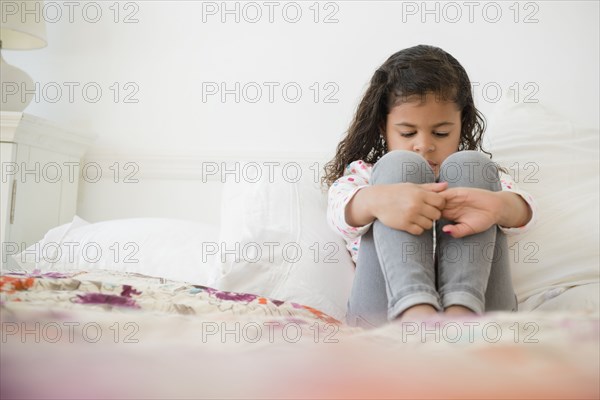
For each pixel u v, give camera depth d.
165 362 0.39
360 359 0.40
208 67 1.83
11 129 1.48
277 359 0.40
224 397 0.34
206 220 1.78
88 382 0.35
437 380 0.36
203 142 1.82
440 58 1.16
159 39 1.85
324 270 1.07
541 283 1.15
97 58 1.88
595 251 1.17
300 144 1.77
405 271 0.77
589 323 0.45
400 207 0.80
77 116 1.88
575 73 1.67
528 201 0.90
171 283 0.86
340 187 1.04
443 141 1.12
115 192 1.82
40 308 0.52
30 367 0.37
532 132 1.38
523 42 1.69
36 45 1.79
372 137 1.26
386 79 1.18
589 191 1.27
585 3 1.67
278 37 1.80
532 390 0.35
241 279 1.05
